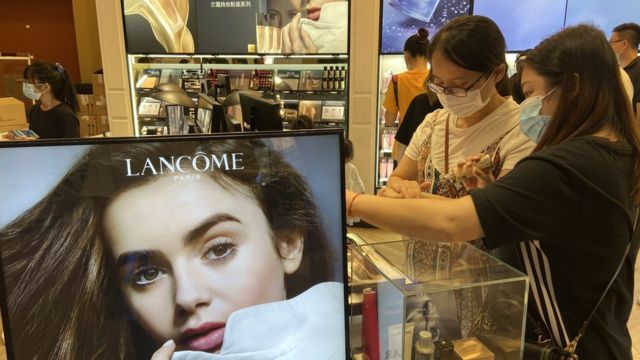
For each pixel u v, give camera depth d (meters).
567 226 0.88
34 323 0.67
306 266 0.76
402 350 0.82
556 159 0.87
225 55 4.55
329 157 0.75
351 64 4.24
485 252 1.01
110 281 0.69
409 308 0.81
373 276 0.90
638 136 0.95
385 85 4.61
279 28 4.40
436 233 0.88
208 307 0.72
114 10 4.37
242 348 0.74
